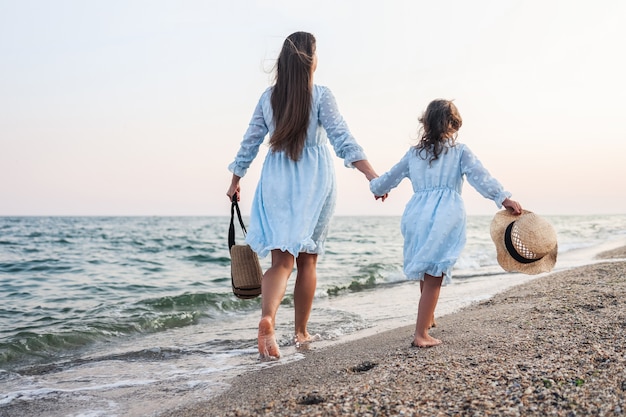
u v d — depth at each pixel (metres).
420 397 2.43
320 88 3.52
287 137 3.40
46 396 3.22
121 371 3.78
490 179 3.55
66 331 5.09
